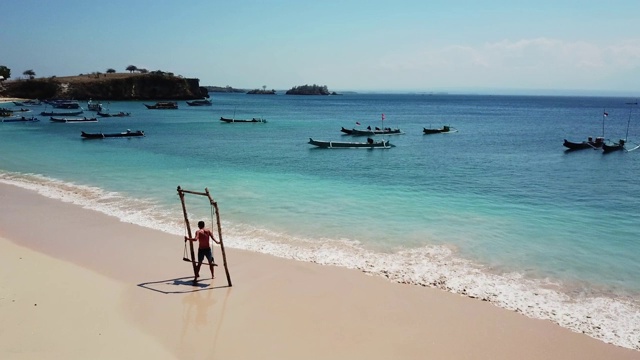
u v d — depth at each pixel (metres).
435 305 12.30
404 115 136.38
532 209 23.00
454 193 27.09
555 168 38.44
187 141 58.19
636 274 14.50
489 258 15.82
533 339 10.67
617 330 11.12
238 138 63.31
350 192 26.88
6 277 13.48
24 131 66.69
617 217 21.53
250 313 11.66
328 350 10.05
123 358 9.43
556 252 16.45
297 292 12.96
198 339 10.34
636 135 74.75
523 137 69.19
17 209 21.92
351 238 17.84
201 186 28.17
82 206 22.61
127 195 25.17
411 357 9.86
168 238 17.75
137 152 45.97
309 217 20.83
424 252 16.36
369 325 11.18
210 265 13.74
